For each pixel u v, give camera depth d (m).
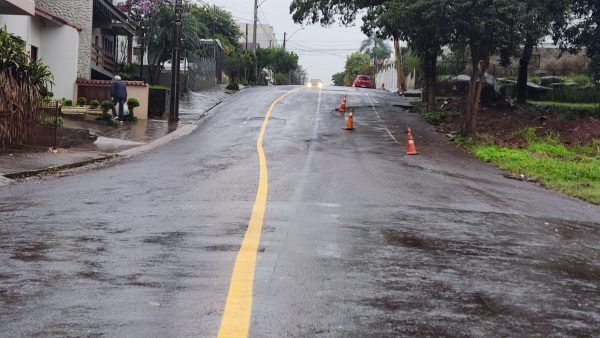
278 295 5.27
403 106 39.19
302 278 5.83
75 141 20.31
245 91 48.22
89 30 32.31
